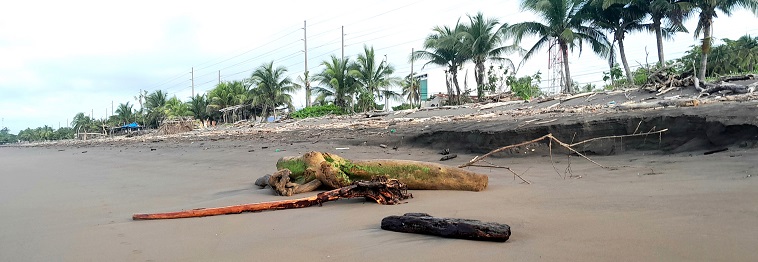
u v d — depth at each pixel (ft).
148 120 274.36
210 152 54.54
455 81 124.16
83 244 14.60
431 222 12.80
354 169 23.09
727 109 25.81
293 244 13.05
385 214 16.51
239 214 18.11
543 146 31.55
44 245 14.82
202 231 15.48
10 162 68.03
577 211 14.42
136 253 13.21
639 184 18.04
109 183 32.76
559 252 10.53
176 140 95.35
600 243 10.95
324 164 23.41
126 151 76.33
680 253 9.86
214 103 204.23
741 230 10.91
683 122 26.27
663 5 86.02
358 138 48.01
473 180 20.71
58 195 27.53
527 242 11.54
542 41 107.76
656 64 88.99
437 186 21.49
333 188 23.32
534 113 48.26
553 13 100.68
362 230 14.20
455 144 38.17
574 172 23.67
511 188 20.43
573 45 106.01
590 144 29.45
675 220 12.26
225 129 129.80
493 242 11.69
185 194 25.44
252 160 41.63
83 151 92.43
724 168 18.75
